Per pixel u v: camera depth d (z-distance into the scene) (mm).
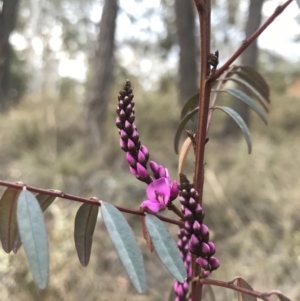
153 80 7562
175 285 785
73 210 2633
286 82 8812
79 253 644
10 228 604
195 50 4812
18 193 573
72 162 3676
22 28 8750
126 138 604
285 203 2959
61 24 8750
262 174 3395
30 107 5375
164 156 3838
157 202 582
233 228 2729
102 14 4070
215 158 3941
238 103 5234
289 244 2453
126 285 2170
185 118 830
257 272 2260
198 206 571
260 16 5352
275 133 5051
